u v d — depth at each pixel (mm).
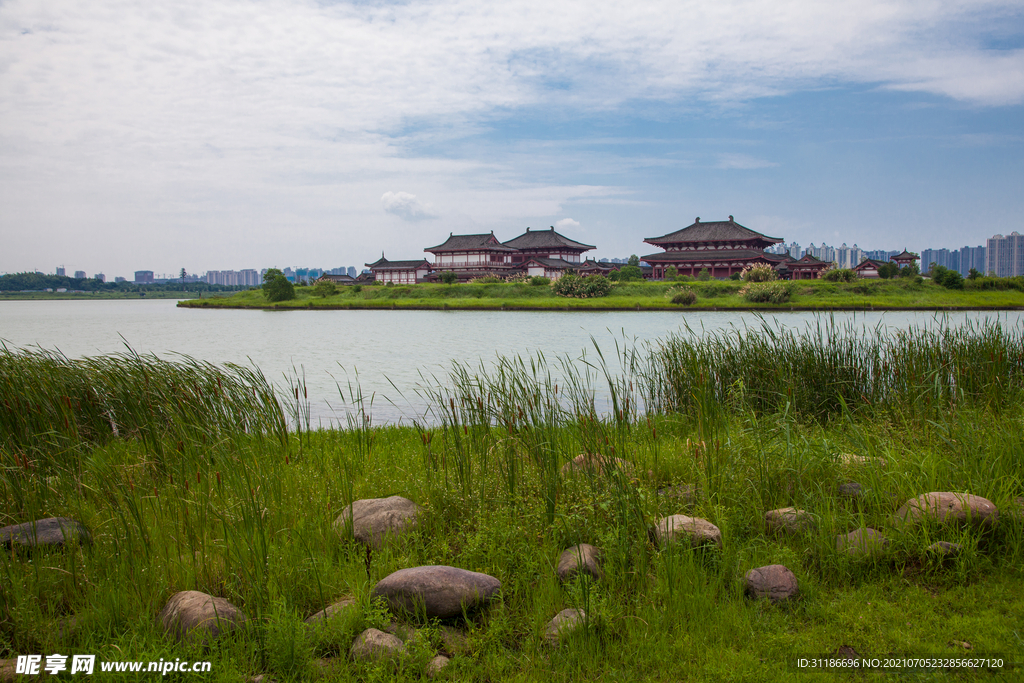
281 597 3570
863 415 7336
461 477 5008
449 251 92375
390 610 3635
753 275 61875
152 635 3350
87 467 5137
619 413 5746
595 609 3477
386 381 16469
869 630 3482
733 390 7938
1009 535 4219
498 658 3299
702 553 4059
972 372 7562
